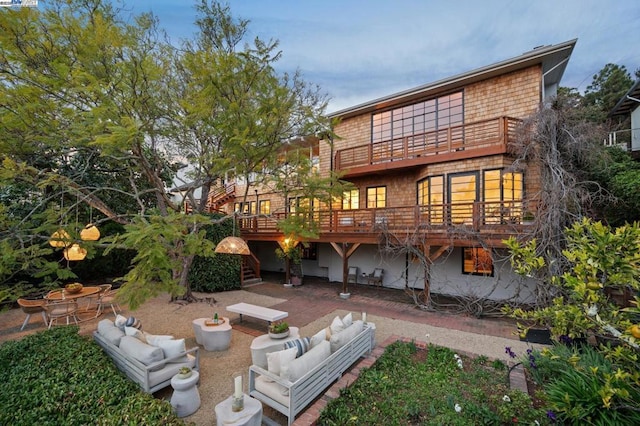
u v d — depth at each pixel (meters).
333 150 14.41
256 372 4.21
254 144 6.64
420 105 12.15
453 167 10.40
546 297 6.95
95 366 4.45
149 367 4.28
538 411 3.73
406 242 9.42
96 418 3.30
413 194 12.14
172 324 8.05
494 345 6.41
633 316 2.93
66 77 5.38
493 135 10.19
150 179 8.57
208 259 11.87
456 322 8.05
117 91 5.88
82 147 7.11
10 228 5.36
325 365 4.38
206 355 6.09
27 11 4.99
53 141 5.95
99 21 5.38
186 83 7.73
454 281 10.93
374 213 10.32
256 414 3.49
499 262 9.92
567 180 7.45
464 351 5.95
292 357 4.14
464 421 3.71
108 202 12.57
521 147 8.46
